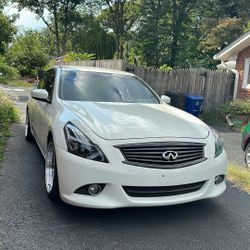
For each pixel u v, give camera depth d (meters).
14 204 4.26
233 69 16.50
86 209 4.22
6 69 29.44
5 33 27.69
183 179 3.82
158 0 38.75
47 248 3.34
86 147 3.74
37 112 5.98
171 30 39.34
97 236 3.62
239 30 30.47
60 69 5.82
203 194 4.03
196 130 4.27
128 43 46.34
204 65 37.12
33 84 26.89
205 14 38.84
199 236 3.76
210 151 4.09
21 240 3.45
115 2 43.50
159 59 39.41
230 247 3.56
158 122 4.28
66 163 3.80
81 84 5.40
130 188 3.73
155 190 3.79
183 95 14.27
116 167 3.64
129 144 3.72
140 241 3.57
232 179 5.73
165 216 4.18
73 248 3.37
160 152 3.78
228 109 14.33
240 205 4.67
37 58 31.91
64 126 4.09
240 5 35.41
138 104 5.16
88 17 45.50
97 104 4.80
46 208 4.20
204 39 35.28
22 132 8.56
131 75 6.17
